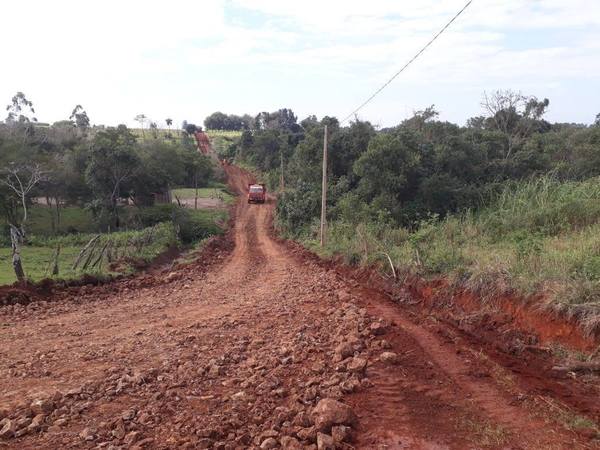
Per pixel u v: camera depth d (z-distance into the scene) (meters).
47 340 10.09
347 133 35.38
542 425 5.25
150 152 53.19
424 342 8.19
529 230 14.88
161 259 26.25
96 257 23.09
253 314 11.67
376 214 25.44
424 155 28.38
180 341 9.38
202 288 17.38
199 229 39.72
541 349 7.39
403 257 14.27
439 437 5.00
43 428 5.38
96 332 10.78
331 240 25.42
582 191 16.56
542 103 37.44
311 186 36.44
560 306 7.60
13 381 7.29
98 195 40.12
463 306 9.95
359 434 5.04
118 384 6.79
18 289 14.84
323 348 8.20
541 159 29.33
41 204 49.59
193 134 148.88
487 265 10.15
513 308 8.65
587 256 9.20
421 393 6.08
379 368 6.85
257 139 90.81
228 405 5.98
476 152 29.06
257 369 7.32
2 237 32.28
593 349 6.87
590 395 5.99
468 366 7.04
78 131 82.44
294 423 5.26
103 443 4.98
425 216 25.84
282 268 22.06
